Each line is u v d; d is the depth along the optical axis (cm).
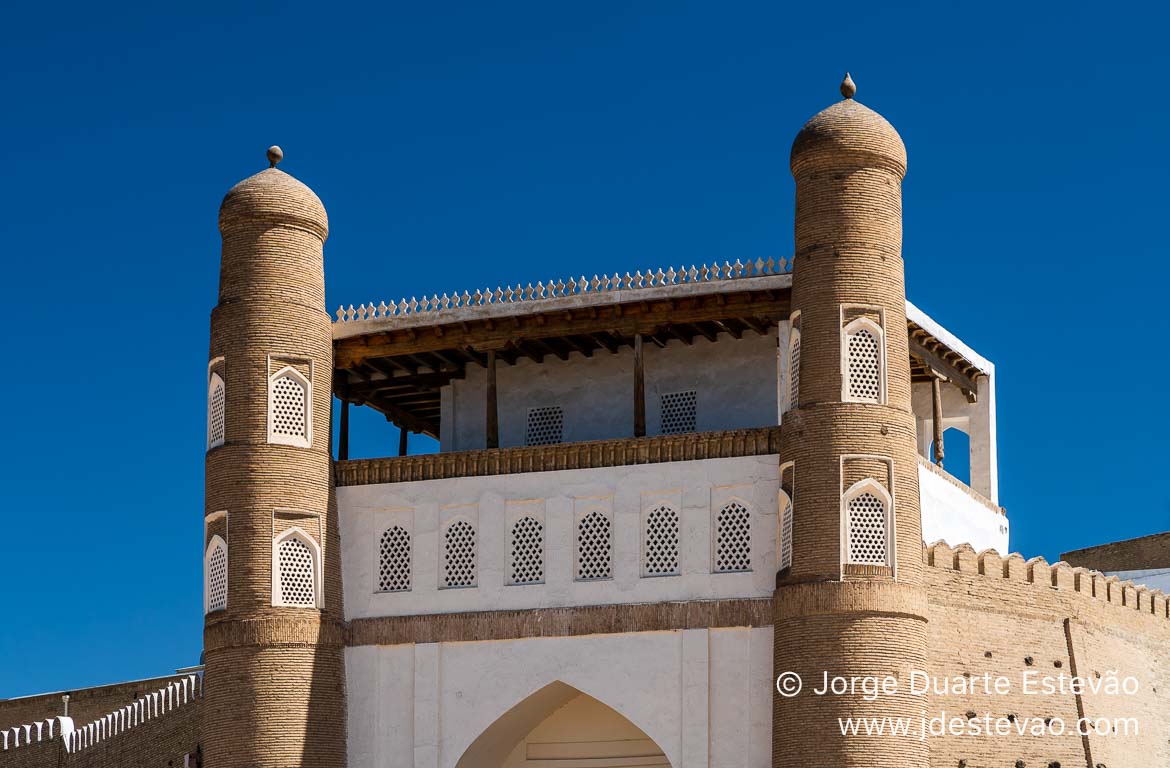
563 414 3856
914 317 3588
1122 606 3859
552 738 3722
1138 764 3759
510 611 3553
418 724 3566
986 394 4094
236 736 3500
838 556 3244
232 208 3672
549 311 3622
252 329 3628
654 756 3659
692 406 3744
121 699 4819
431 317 3706
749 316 3519
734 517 3444
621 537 3512
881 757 3169
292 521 3588
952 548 3462
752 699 3350
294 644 3544
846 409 3291
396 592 3644
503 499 3609
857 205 3366
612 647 3472
